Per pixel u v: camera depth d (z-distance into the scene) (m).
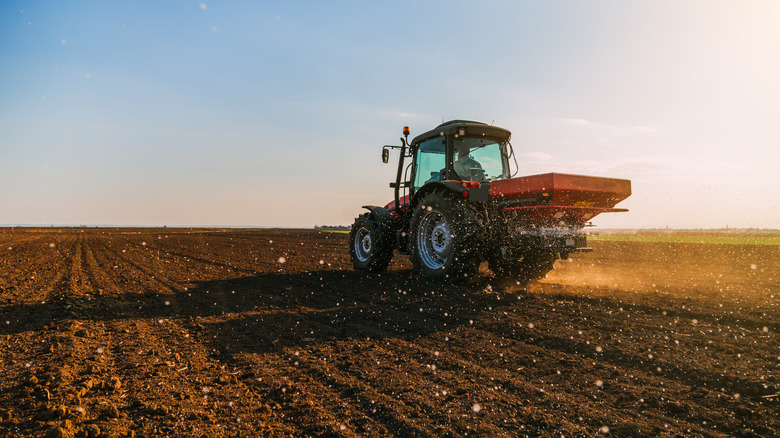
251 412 2.20
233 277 7.27
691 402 2.33
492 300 4.99
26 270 7.98
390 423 2.09
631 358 3.00
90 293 5.66
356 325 4.01
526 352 3.17
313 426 2.05
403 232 7.16
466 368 2.86
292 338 3.59
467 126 6.31
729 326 3.79
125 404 2.25
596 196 5.25
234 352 3.20
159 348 3.28
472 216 5.75
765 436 1.97
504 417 2.16
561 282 6.51
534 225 5.70
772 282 6.46
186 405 2.26
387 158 7.47
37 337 3.47
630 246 14.48
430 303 4.89
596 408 2.27
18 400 2.24
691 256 11.14
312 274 7.58
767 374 2.66
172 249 13.59
